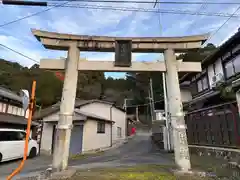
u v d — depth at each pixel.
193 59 22.92
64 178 5.23
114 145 20.30
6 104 15.63
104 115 22.92
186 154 5.88
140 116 46.12
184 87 17.59
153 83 29.66
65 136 5.90
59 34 6.75
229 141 8.05
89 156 12.85
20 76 33.12
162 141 17.33
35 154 13.23
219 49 11.34
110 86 50.50
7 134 10.67
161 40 6.88
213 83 12.74
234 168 6.09
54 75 35.12
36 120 18.36
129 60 6.67
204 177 5.35
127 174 5.68
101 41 6.87
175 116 6.26
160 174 5.69
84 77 46.38
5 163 10.36
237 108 7.61
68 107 6.16
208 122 9.88
